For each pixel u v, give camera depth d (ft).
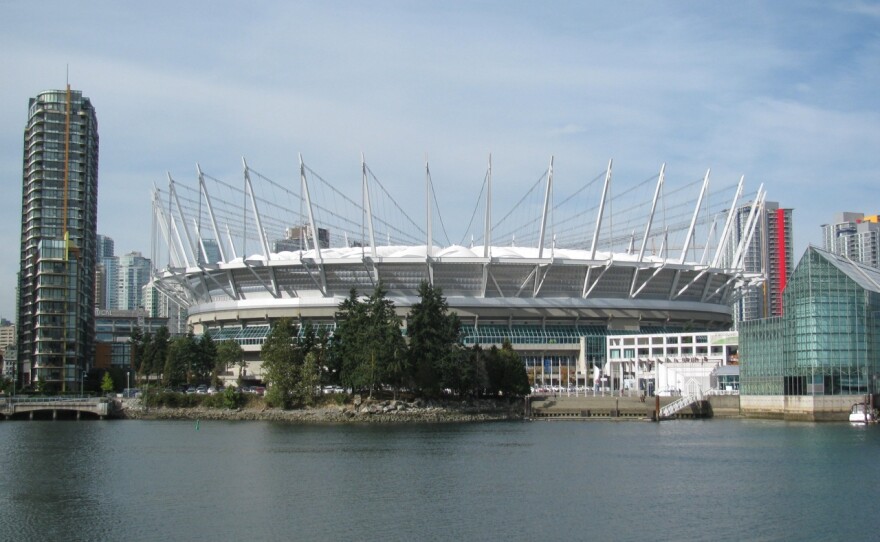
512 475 280.92
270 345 507.71
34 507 237.45
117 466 306.55
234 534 206.08
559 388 583.58
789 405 461.37
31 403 531.91
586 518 219.41
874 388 451.94
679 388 541.34
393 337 472.44
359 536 203.21
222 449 351.05
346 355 488.02
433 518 219.82
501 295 653.30
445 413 490.90
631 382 607.37
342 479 275.18
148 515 226.17
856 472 283.59
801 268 457.27
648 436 392.06
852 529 208.03
